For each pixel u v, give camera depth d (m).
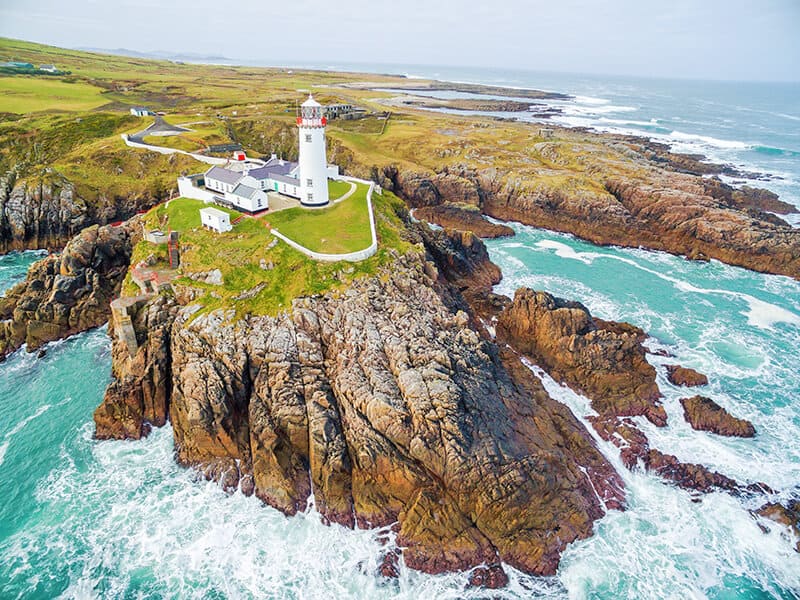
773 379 46.12
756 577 29.83
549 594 28.42
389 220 58.00
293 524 31.91
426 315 41.09
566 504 31.55
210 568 29.72
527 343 46.69
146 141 88.00
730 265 71.81
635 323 54.78
